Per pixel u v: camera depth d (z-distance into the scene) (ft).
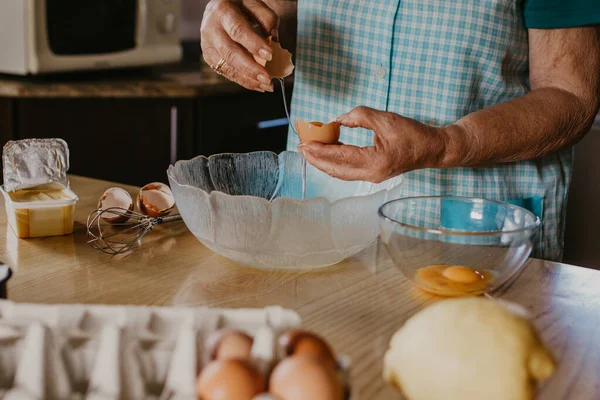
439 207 3.48
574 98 4.09
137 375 2.03
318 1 4.67
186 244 3.63
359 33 4.57
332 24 4.65
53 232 3.65
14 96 7.30
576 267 3.44
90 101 7.81
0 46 7.63
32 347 2.00
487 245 2.98
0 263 2.56
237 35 4.00
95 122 7.90
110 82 7.88
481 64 4.38
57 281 3.11
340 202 3.15
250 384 1.81
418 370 1.95
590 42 4.14
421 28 4.38
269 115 9.16
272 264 3.28
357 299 3.02
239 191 4.16
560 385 2.37
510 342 1.90
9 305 2.24
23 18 7.40
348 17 4.58
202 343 2.07
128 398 2.00
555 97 4.04
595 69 4.17
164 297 2.99
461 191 4.54
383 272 3.33
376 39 4.51
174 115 8.21
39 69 7.58
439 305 2.06
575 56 4.14
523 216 3.26
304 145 3.51
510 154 3.92
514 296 3.10
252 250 3.21
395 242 3.08
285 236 3.17
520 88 4.53
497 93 4.48
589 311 2.97
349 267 3.39
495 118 3.85
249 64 3.99
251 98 8.79
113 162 8.14
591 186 8.18
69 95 7.42
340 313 2.88
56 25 7.62
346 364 2.03
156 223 3.76
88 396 1.98
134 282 3.13
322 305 2.96
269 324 2.22
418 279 3.07
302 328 2.74
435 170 4.51
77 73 8.19
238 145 8.81
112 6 8.02
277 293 3.06
